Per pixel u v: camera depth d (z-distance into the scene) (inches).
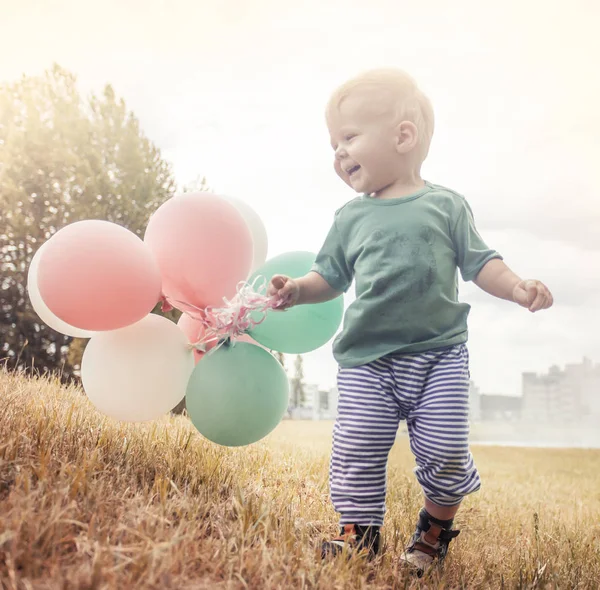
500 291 76.2
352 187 84.1
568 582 74.3
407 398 74.5
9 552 50.3
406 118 80.6
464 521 101.0
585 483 193.0
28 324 236.5
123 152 259.8
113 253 70.9
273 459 115.9
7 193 244.1
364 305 76.4
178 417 151.2
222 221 80.4
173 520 64.2
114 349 78.2
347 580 60.3
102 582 48.6
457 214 79.7
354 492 72.2
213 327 80.7
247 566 57.7
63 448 76.7
